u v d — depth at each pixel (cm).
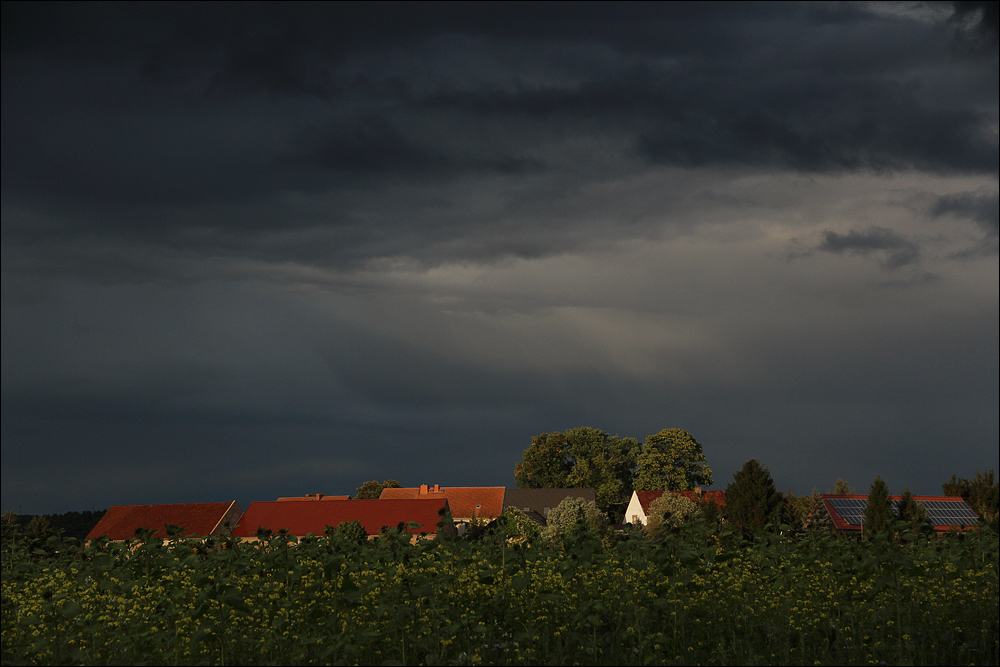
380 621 1139
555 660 1066
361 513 8181
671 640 1122
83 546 1611
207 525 8262
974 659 1070
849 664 1059
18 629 1191
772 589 1320
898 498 5178
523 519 6338
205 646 1144
